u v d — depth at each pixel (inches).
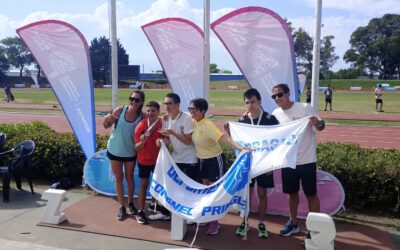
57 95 286.8
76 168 303.9
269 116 207.5
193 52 292.5
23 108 1077.1
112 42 304.8
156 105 220.4
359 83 2920.8
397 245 195.2
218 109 1063.0
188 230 212.7
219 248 191.0
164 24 291.7
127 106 232.5
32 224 218.4
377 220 230.5
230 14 262.5
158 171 209.2
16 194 277.4
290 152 190.2
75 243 194.5
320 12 262.5
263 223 208.1
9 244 191.6
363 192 242.1
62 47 282.0
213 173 211.0
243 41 263.9
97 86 3011.8
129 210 237.3
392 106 1198.9
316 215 179.6
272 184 209.5
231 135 211.6
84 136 291.4
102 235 205.3
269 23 258.7
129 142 227.6
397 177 234.2
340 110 1058.1
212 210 191.3
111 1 299.7
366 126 719.1
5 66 4370.1
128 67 3376.0
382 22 3801.7
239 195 196.7
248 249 189.9
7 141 318.7
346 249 190.2
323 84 2967.5
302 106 200.2
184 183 205.3
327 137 601.0
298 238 203.9
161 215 226.8
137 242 197.2
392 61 3686.0
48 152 303.6
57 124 759.1
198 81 294.8
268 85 263.6
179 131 215.8
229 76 3629.4
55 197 218.1
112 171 251.1
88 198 267.9
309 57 3277.6
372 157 264.7
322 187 233.3
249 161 192.2
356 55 3964.1
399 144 542.3
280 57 259.3
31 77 3430.1
